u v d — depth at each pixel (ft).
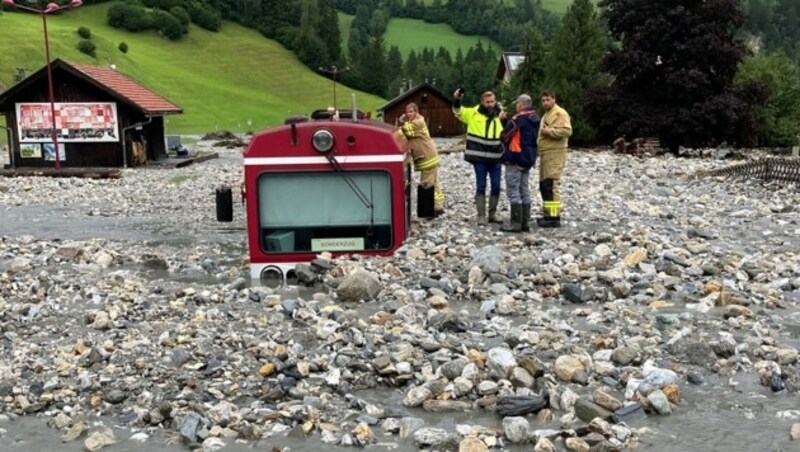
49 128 125.39
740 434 19.97
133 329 28.76
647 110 144.97
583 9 164.55
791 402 21.95
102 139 126.82
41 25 398.62
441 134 290.35
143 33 496.23
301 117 41.52
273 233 39.14
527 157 46.70
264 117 391.45
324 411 21.72
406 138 53.93
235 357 24.99
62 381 23.89
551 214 49.55
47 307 32.37
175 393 22.77
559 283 35.50
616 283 34.01
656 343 26.22
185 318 30.37
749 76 170.50
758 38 556.10
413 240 43.91
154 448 19.92
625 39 153.89
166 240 53.11
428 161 54.44
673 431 20.18
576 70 161.38
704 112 141.08
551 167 48.96
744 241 46.42
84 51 378.53
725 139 154.71
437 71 516.73
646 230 47.78
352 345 26.09
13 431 21.11
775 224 52.70
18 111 124.57
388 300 33.12
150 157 138.41
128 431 20.95
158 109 134.72
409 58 581.94
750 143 155.53
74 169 121.60
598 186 75.92
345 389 22.99
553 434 19.65
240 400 22.53
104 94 125.59
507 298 32.50
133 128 127.85
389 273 36.65
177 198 81.51
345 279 33.55
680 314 30.04
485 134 49.96
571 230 48.85
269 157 38.60
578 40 163.12
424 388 22.36
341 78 537.24
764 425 20.49
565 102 159.74
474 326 28.81
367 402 22.31
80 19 485.97
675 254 40.70
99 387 23.38
